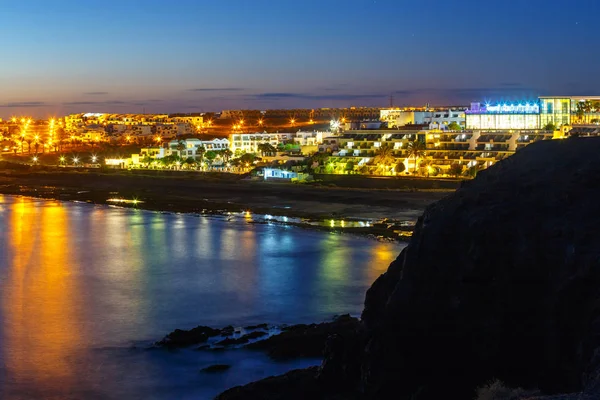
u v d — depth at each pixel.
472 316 28.78
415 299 30.36
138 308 60.47
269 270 76.81
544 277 28.28
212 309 60.22
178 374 44.06
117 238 102.06
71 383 42.75
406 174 185.00
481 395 25.81
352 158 197.25
